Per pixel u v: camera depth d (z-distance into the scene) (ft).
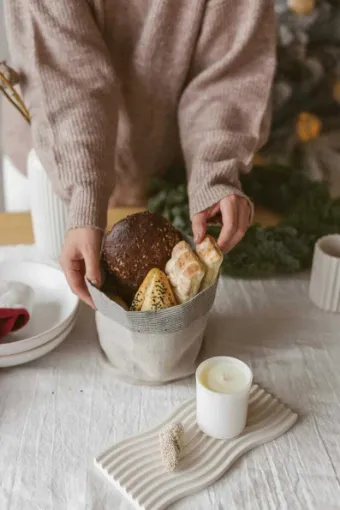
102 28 4.24
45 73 3.93
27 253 4.56
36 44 3.95
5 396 3.41
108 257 3.45
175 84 4.47
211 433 3.18
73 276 3.50
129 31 4.28
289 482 3.00
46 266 4.10
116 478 2.95
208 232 4.16
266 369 3.64
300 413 3.37
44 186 4.24
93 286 3.34
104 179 3.69
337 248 4.18
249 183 5.02
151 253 3.41
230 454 3.10
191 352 3.53
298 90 5.86
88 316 4.01
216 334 3.89
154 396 3.45
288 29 5.66
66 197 3.75
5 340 3.65
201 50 4.32
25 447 3.12
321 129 6.09
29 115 4.21
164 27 4.17
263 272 4.34
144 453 3.09
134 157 4.84
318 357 3.74
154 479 2.96
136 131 4.71
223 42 4.28
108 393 3.46
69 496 2.90
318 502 2.91
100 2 4.09
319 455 3.14
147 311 3.21
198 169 3.91
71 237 3.46
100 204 3.57
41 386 3.49
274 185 5.04
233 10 4.17
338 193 5.81
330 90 5.96
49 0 3.88
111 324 3.41
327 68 5.87
